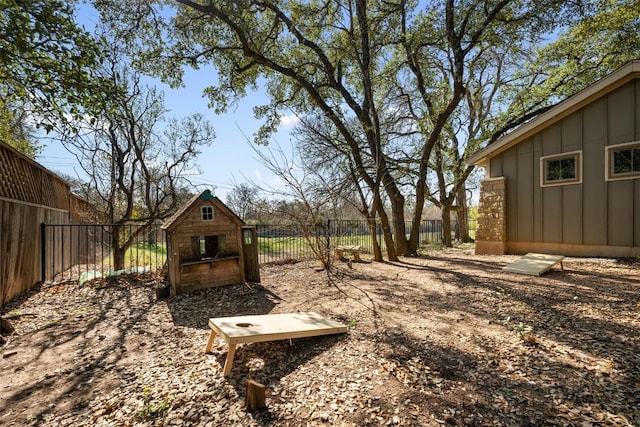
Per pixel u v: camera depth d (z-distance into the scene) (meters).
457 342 3.14
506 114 13.21
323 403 2.30
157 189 10.48
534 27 8.93
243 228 6.54
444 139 14.86
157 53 9.62
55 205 8.15
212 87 11.34
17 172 5.75
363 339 3.34
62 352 3.49
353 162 9.54
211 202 6.00
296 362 2.97
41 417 2.39
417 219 10.38
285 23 9.80
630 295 4.27
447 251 11.44
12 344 3.71
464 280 5.75
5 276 5.19
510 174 8.87
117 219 10.15
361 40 9.21
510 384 2.39
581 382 2.36
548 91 12.18
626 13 10.00
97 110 4.63
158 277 6.86
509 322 3.59
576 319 3.53
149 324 4.33
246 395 2.34
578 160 7.61
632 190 6.86
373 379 2.56
